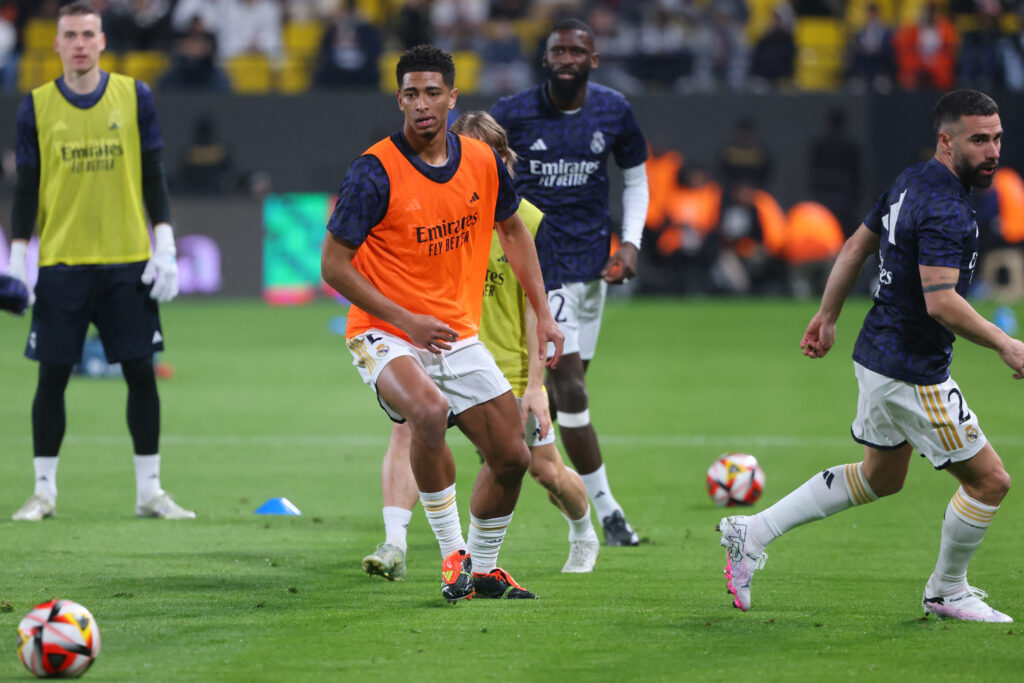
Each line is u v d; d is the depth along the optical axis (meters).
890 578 21.11
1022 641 16.78
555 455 20.91
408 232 18.50
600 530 25.95
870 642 16.72
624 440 36.84
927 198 17.31
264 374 50.66
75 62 25.89
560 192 25.19
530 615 18.20
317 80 83.31
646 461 33.66
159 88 82.62
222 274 79.06
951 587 18.12
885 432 18.05
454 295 19.02
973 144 17.25
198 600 19.11
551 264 20.62
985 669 15.40
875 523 26.19
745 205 80.62
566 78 24.70
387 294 18.81
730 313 73.56
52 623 14.88
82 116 26.02
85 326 26.27
